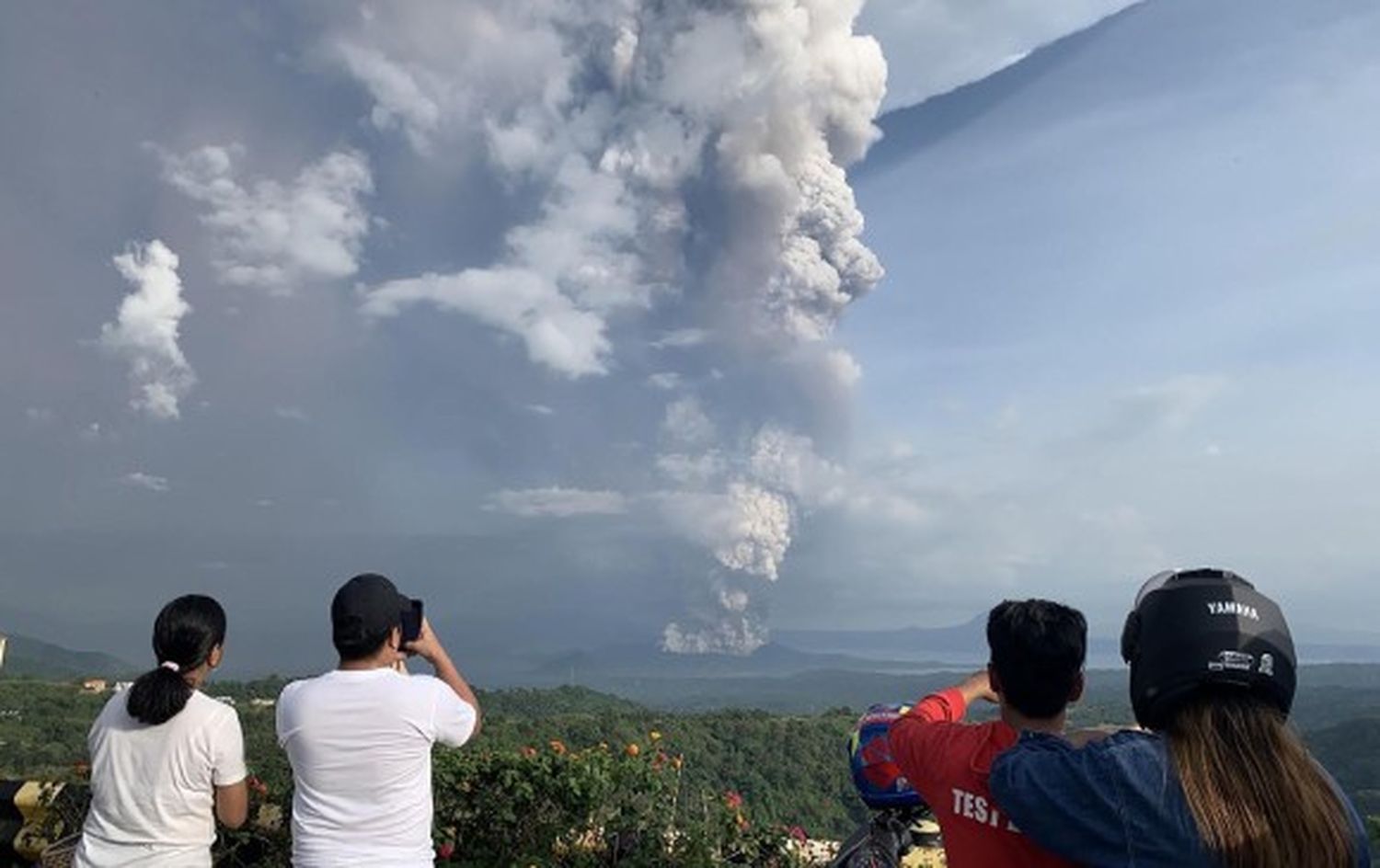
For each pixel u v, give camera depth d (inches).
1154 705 85.3
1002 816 92.7
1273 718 82.0
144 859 147.3
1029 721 97.1
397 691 141.2
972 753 97.2
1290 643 84.9
